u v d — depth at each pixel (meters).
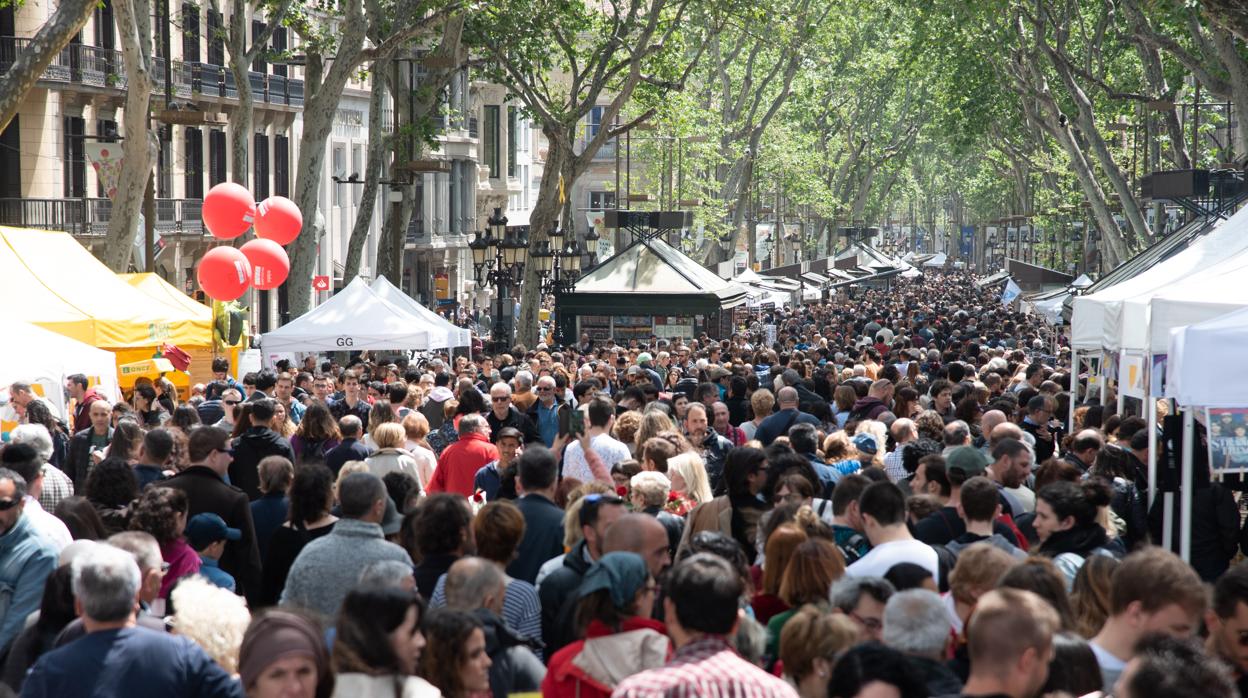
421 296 75.88
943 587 8.20
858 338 43.62
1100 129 53.50
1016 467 11.26
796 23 59.44
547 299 68.44
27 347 16.28
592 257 46.84
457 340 27.02
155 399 17.56
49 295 19.81
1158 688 4.46
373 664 5.64
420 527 8.17
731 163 66.81
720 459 14.29
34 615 7.05
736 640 6.48
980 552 6.96
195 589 6.57
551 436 17.72
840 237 118.75
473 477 13.46
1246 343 10.47
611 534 7.36
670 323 40.56
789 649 6.32
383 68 37.19
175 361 21.41
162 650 5.94
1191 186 26.17
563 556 8.55
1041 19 40.78
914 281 127.00
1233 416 10.70
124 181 27.36
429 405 19.14
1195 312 12.30
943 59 53.78
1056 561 8.56
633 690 5.38
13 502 8.34
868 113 89.50
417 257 75.00
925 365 28.52
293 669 5.30
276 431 14.91
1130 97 39.06
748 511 10.02
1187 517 11.01
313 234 34.44
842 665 5.27
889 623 6.04
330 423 14.31
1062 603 6.70
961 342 37.44
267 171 57.84
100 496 9.55
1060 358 32.19
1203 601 6.06
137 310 20.62
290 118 59.66
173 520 8.52
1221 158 42.84
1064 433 17.52
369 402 19.64
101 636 5.95
